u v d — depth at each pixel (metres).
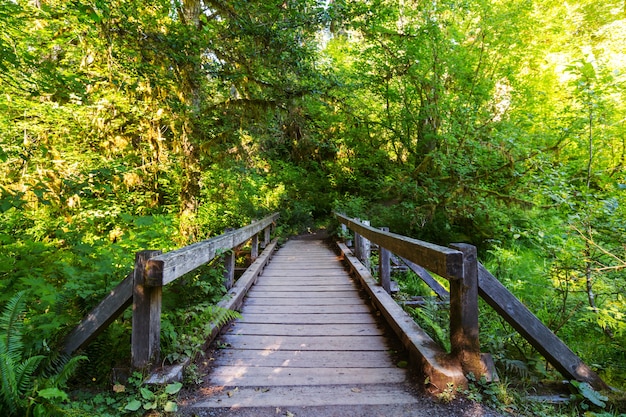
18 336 2.16
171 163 8.45
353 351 3.24
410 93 11.66
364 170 15.14
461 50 9.74
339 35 11.43
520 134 8.09
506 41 9.66
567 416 2.27
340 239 10.05
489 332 3.50
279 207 13.52
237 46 7.65
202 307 3.33
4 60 4.57
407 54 10.50
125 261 3.64
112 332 2.82
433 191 9.91
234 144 9.63
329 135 16.06
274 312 4.36
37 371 2.37
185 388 2.55
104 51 6.46
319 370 2.87
